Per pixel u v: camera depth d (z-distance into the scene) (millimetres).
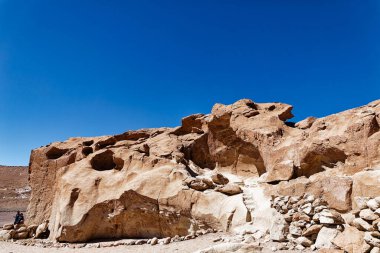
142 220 15656
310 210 10828
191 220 14383
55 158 21422
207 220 13992
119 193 16219
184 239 13617
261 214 12594
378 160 11453
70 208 16750
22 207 45031
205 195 14555
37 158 21516
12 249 15219
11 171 64750
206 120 18672
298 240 10461
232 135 17438
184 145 18484
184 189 15000
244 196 13953
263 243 11023
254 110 17172
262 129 16172
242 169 16891
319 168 13398
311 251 9805
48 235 18250
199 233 13781
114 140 20688
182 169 16188
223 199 14219
